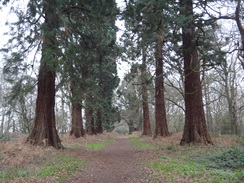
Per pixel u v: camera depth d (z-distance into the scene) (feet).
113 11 37.68
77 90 48.85
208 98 103.86
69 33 41.24
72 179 22.66
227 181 19.12
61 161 31.24
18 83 40.22
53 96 44.24
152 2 33.53
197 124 43.68
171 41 46.93
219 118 96.22
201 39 46.91
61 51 34.32
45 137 41.83
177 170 24.31
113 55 56.03
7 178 21.49
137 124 158.20
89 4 37.37
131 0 35.40
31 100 82.89
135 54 57.26
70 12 41.55
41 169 25.57
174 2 35.42
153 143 57.47
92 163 31.99
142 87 88.38
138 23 43.52
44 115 42.73
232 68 69.41
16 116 100.99
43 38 33.22
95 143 66.90
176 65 54.44
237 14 34.30
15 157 29.99
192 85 44.65
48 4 33.45
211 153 33.09
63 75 43.83
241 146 37.60
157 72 63.93
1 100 87.92
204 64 38.83
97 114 110.63
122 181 21.90
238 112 89.40
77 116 76.95
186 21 35.70
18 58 36.47
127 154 42.04
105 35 51.85
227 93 74.23
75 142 60.85
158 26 40.04
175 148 41.27
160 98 71.10
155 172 24.67
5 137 52.31
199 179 20.39
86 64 50.26
